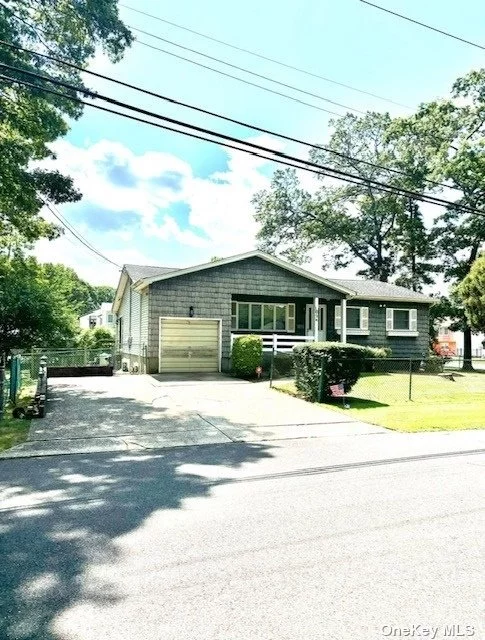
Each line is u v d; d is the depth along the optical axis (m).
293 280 19.45
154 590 3.03
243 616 2.73
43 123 13.55
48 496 4.93
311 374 12.05
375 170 32.97
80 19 12.90
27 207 14.22
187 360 18.28
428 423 9.34
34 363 17.83
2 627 2.61
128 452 6.99
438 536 3.94
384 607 2.83
